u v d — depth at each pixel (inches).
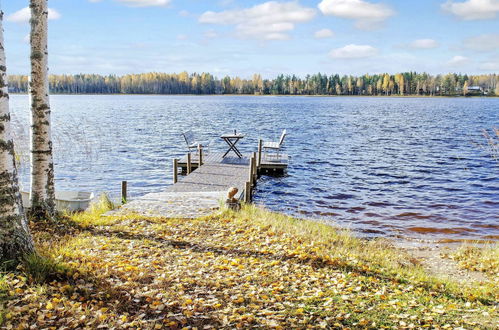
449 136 1432.1
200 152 715.4
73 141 1122.0
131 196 595.5
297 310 194.1
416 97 7229.3
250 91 7480.3
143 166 827.4
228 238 322.7
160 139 1250.0
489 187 676.7
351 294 220.8
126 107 3152.1
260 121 2018.9
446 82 6855.3
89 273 219.9
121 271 231.9
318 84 7263.8
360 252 329.4
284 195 614.2
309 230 373.4
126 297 199.3
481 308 214.7
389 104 4340.6
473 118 2303.2
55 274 211.8
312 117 2329.0
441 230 457.7
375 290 232.1
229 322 181.5
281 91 7401.6
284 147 1138.0
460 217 509.7
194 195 487.8
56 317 174.6
